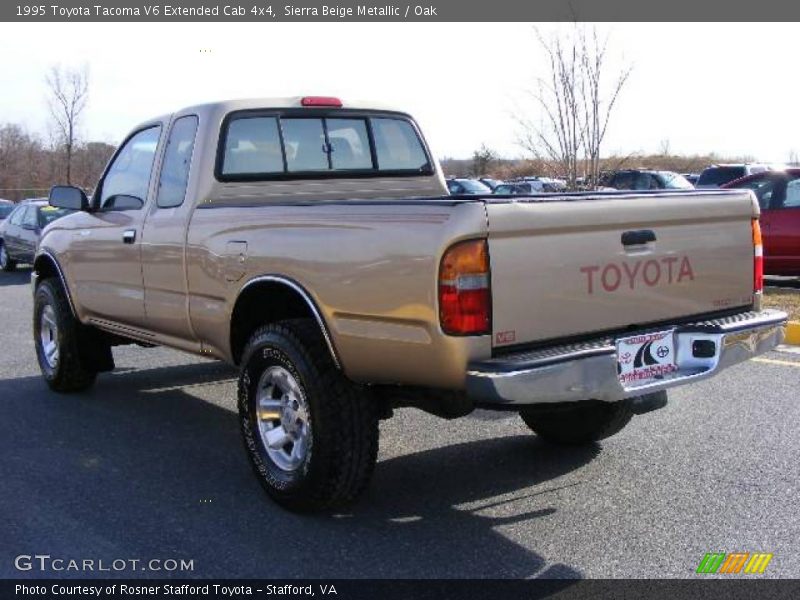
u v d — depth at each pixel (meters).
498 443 5.45
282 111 5.51
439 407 3.99
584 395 3.66
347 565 3.79
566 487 4.68
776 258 11.88
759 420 5.75
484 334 3.54
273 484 4.37
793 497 4.46
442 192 6.35
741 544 3.94
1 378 7.54
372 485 4.76
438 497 4.57
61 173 36.50
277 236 4.30
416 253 3.61
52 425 6.03
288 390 4.33
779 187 11.90
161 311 5.39
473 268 3.50
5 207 24.89
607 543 3.97
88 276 6.23
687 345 4.15
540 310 3.68
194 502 4.54
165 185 5.42
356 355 3.93
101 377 7.53
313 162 5.65
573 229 3.75
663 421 5.79
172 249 5.16
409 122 6.21
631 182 19.58
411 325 3.66
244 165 5.32
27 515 4.39
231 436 5.75
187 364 8.04
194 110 5.35
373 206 3.84
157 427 5.96
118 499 4.59
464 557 3.86
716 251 4.33
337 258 3.95
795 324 8.15
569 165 14.37
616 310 3.93
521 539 4.03
